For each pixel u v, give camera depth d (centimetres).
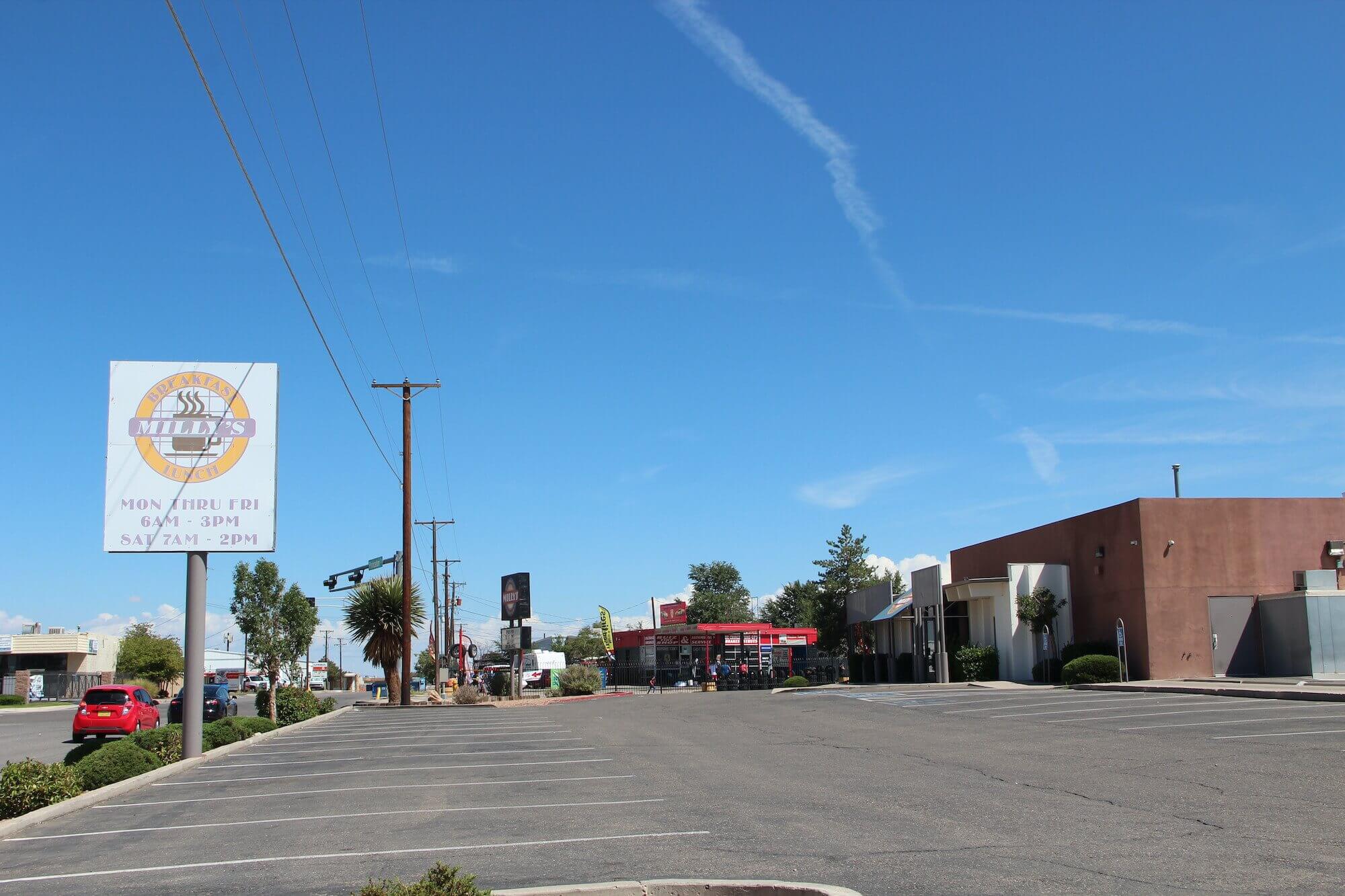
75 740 3189
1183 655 3412
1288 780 1380
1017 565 3969
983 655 3997
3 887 998
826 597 6531
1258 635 3431
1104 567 3716
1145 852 975
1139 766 1573
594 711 3372
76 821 1394
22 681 7131
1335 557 3475
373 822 1288
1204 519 3484
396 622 4744
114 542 2100
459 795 1505
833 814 1238
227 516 2125
